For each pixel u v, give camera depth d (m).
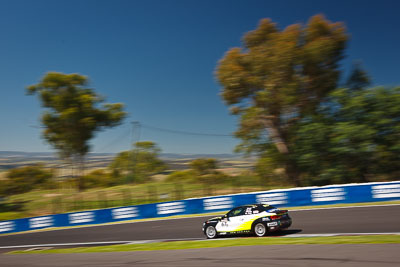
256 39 37.69
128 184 57.03
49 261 11.66
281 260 8.12
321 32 36.50
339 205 21.59
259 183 38.94
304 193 22.97
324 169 33.78
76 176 61.50
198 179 47.94
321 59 35.28
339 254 8.02
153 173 64.56
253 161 39.88
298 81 35.75
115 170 66.56
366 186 21.62
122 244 16.12
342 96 32.31
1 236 26.67
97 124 59.38
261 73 36.19
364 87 36.81
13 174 64.06
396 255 7.35
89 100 57.22
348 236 11.52
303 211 20.69
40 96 56.56
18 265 11.52
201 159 53.66
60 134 58.28
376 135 30.47
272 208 14.12
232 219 14.34
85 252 13.68
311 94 37.75
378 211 17.69
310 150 33.28
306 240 11.10
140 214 26.91
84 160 62.19
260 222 13.59
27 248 19.20
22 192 63.38
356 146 30.59
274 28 37.28
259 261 8.27
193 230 18.48
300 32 36.53
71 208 38.09
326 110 34.53
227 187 38.56
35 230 27.94
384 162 32.12
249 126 38.31
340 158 32.91
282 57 34.25
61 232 24.62
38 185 64.25
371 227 13.77
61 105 56.09
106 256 11.42
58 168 62.66
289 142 37.69
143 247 13.77
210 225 14.98
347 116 32.12
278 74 34.94
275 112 37.81
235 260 8.68
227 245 11.78
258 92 36.44
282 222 13.55
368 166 32.59
